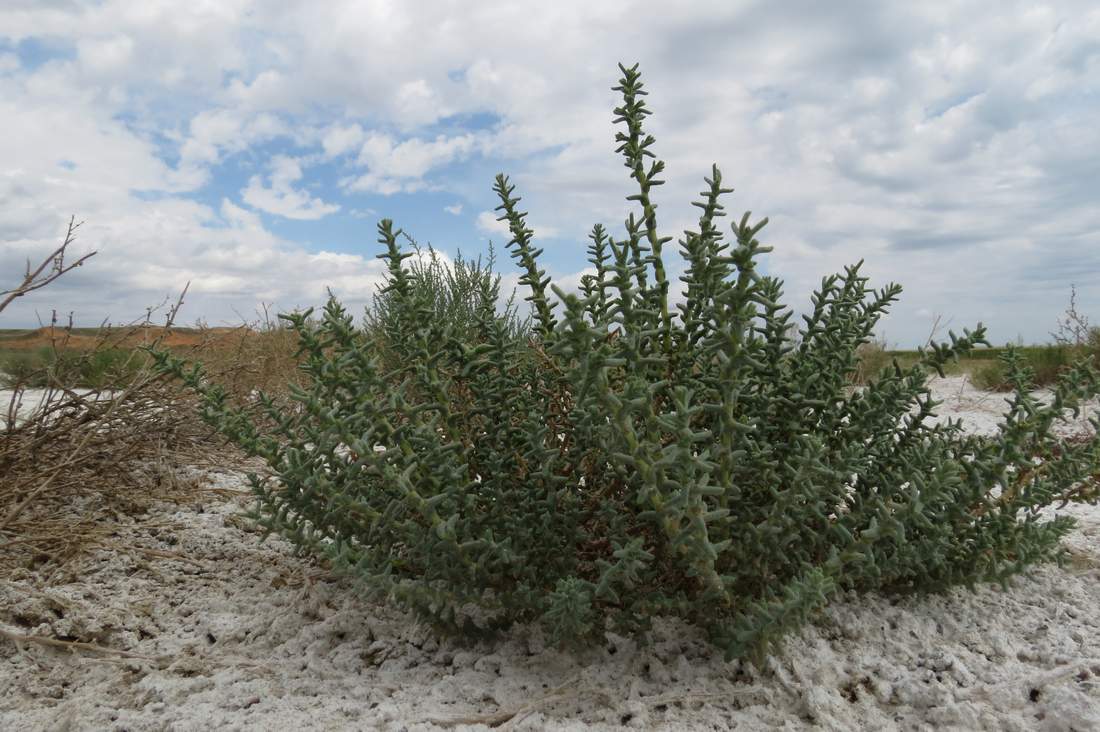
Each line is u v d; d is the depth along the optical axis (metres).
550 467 2.11
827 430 2.16
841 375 2.19
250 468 4.16
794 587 1.79
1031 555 2.43
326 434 1.87
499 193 2.44
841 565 1.96
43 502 3.32
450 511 2.07
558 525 2.16
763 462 2.01
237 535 3.22
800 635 2.12
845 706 1.90
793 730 1.81
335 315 1.97
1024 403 2.43
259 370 5.41
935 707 1.88
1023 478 2.65
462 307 5.46
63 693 2.09
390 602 2.53
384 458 1.90
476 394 2.23
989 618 2.41
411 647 2.29
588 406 1.79
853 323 2.26
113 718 1.89
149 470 3.93
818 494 1.97
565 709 1.92
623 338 1.73
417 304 2.19
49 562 2.83
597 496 2.25
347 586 2.70
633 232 2.09
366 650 2.28
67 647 2.29
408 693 2.00
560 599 1.87
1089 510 3.80
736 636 1.95
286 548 3.08
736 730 1.82
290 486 2.26
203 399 2.32
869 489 2.25
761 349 2.12
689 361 2.19
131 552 2.90
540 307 2.48
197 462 4.16
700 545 1.72
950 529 2.30
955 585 2.53
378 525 2.10
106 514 3.38
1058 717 1.75
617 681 2.04
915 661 2.13
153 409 3.91
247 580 2.79
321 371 1.92
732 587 2.10
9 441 3.25
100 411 3.49
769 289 2.10
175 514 3.47
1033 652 2.17
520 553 2.14
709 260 1.94
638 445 1.66
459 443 2.14
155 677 2.10
